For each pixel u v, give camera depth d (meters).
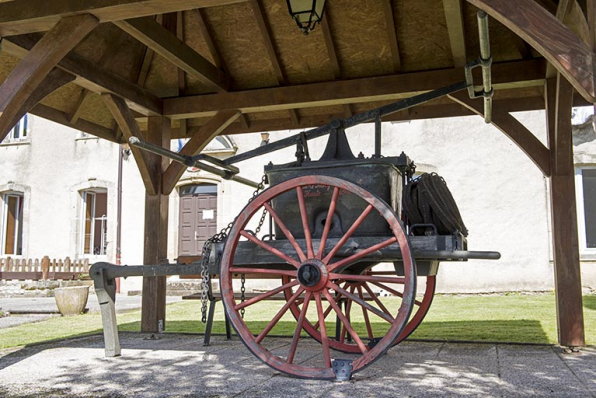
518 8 3.16
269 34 6.47
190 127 8.17
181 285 14.73
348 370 3.86
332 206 3.98
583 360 4.70
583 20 3.46
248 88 7.05
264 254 4.31
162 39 5.59
